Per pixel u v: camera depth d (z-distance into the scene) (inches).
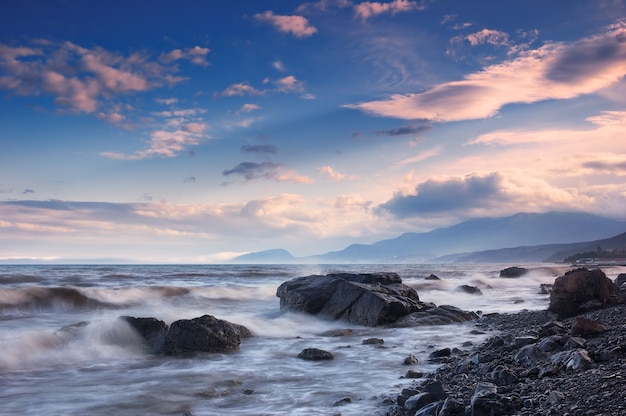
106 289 1315.2
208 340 716.0
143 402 457.7
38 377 560.7
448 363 601.6
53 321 966.4
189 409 435.8
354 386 506.0
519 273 2891.2
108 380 546.3
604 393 336.8
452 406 355.6
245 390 490.9
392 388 491.8
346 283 1106.7
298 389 499.5
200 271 3206.2
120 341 726.5
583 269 957.8
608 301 913.5
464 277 2753.4
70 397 474.6
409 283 1927.9
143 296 1364.4
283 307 1165.1
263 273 2691.9
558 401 342.3
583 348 514.3
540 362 484.7
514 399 357.4
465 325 989.2
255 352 717.9
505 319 1000.2
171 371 591.2
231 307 1290.6
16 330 852.0
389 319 1017.5
